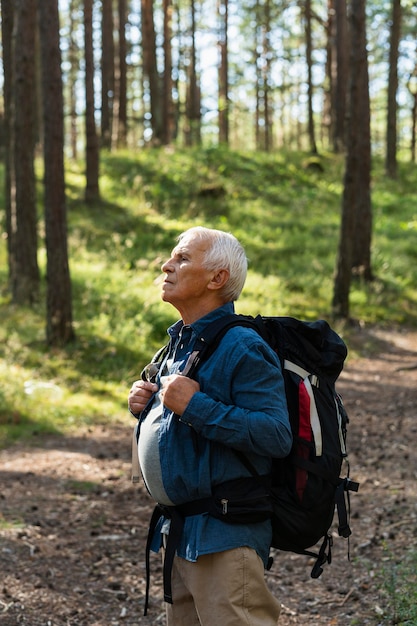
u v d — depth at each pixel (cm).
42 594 414
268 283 1460
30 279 1253
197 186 2114
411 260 1728
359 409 893
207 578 228
